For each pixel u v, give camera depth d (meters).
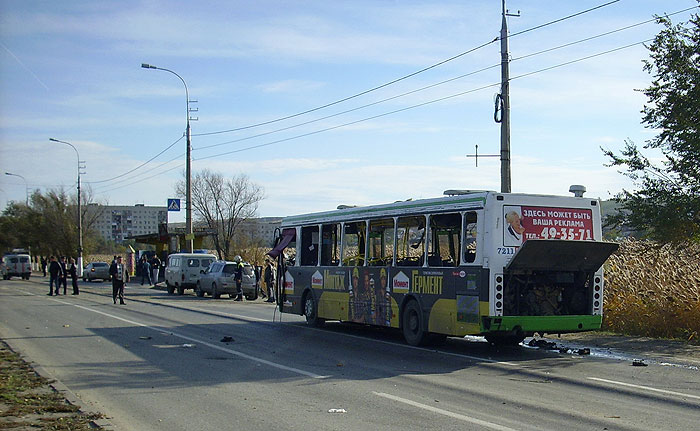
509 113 20.39
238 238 57.47
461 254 14.23
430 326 15.06
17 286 48.31
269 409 8.95
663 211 17.12
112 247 129.00
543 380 11.14
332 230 19.34
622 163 17.64
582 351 14.35
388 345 15.80
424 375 11.62
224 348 15.02
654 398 9.63
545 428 7.88
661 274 21.08
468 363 13.02
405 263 16.09
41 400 9.28
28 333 17.84
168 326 19.86
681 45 16.95
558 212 14.23
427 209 15.39
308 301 20.42
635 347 15.38
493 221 13.67
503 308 13.57
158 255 52.25
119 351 14.47
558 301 14.28
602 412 8.72
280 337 17.30
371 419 8.36
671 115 16.81
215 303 31.55
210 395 9.89
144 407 9.10
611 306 18.80
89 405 9.02
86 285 51.50
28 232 85.81
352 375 11.60
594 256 13.97
